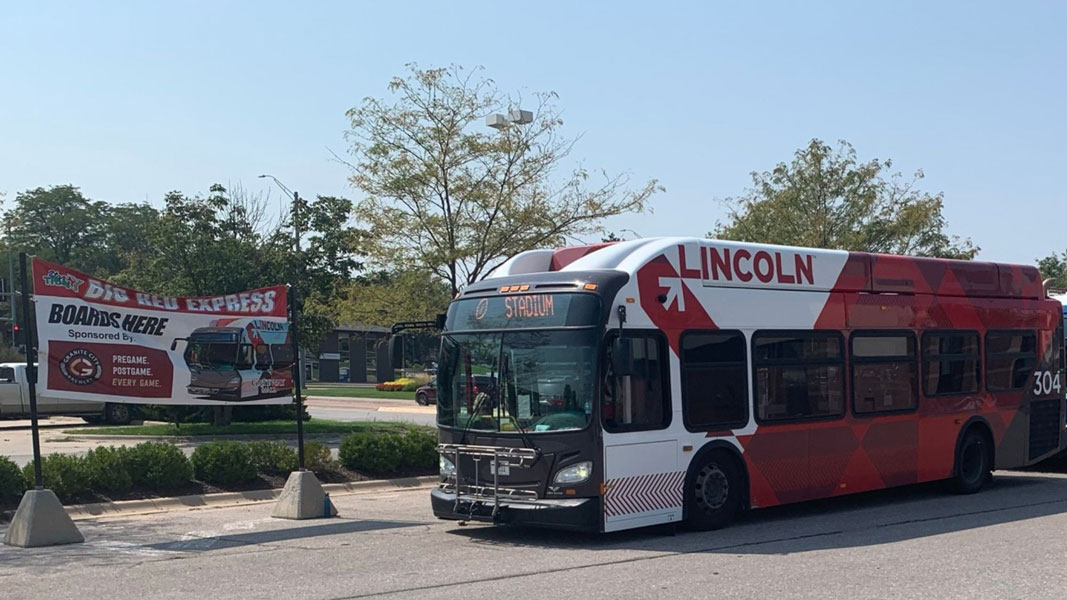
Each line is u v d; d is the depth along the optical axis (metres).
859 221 35.31
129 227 91.12
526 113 22.28
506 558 10.52
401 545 11.41
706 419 12.30
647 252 12.13
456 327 12.39
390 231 22.88
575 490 11.10
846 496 15.84
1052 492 16.33
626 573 9.62
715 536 11.91
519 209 22.83
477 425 11.88
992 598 8.48
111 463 14.80
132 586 9.17
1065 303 19.81
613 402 11.37
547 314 11.62
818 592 8.73
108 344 12.40
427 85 22.97
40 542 11.41
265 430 26.69
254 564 10.23
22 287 11.67
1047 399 17.42
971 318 16.06
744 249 13.07
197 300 13.25
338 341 85.19
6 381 31.39
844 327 14.08
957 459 15.65
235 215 30.56
